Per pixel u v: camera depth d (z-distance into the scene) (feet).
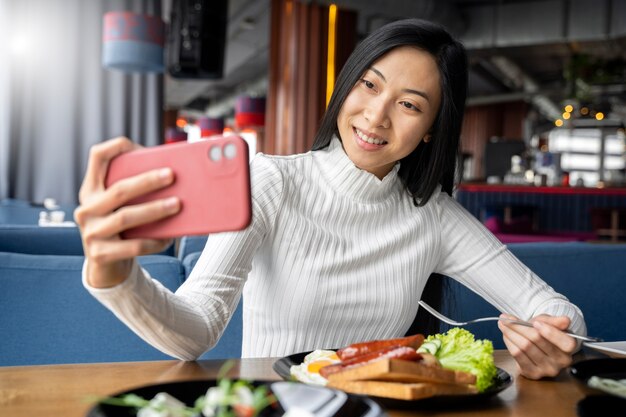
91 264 3.00
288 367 3.38
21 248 6.82
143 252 2.67
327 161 4.78
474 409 3.10
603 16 34.83
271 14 29.58
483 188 26.81
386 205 4.86
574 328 4.68
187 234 2.57
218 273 4.04
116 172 2.71
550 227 26.14
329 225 4.68
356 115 4.54
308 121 28.91
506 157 32.48
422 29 4.47
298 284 4.52
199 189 2.54
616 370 3.33
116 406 2.39
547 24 36.14
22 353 5.49
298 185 4.67
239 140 2.46
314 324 4.57
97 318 5.63
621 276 7.42
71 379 3.34
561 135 71.72
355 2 28.86
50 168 23.21
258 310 4.62
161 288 3.57
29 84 22.84
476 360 3.26
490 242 5.17
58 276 5.62
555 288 7.13
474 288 5.21
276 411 2.48
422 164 4.99
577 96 45.44
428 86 4.48
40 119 23.13
